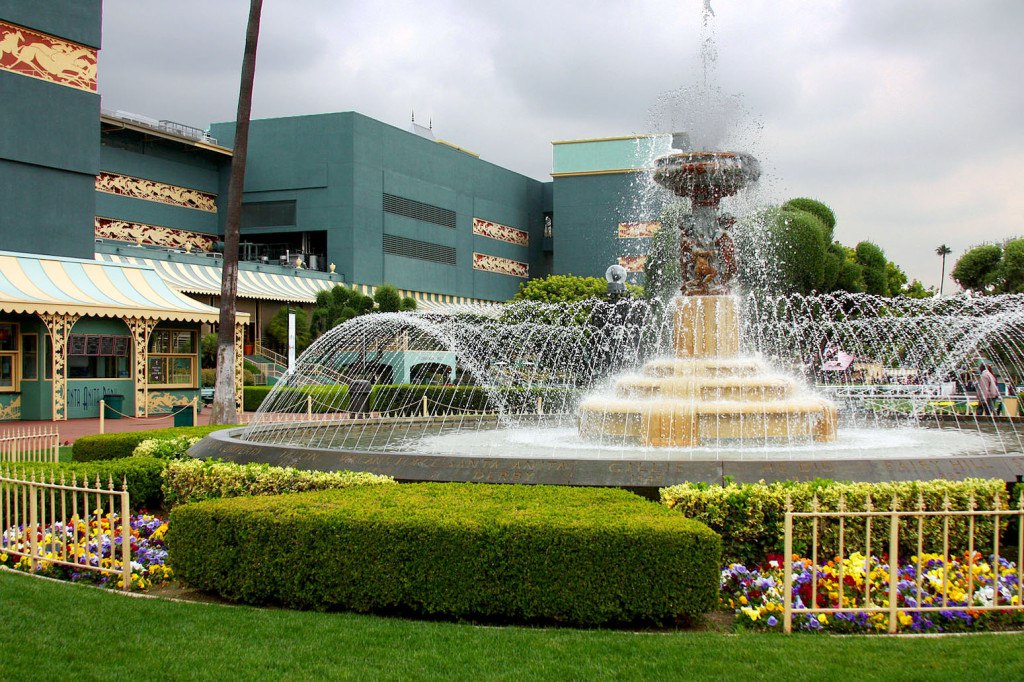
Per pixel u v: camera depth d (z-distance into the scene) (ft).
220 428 40.96
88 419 79.92
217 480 25.99
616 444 32.30
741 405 31.07
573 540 17.08
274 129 165.89
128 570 20.63
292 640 16.16
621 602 16.94
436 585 17.56
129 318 82.38
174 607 18.61
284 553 18.63
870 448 30.07
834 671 14.30
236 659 15.15
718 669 14.44
